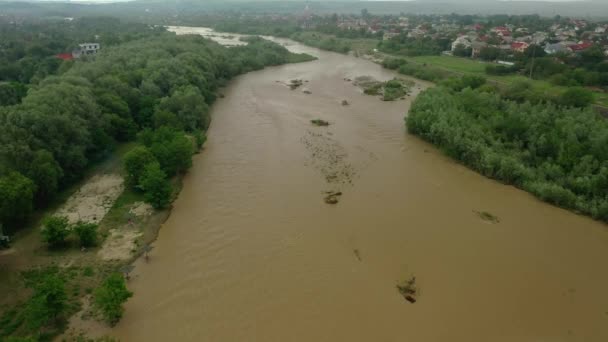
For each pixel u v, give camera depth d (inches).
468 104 2790.4
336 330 1203.9
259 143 2559.1
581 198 1849.2
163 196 1796.3
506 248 1596.9
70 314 1222.9
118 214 1766.7
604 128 2208.4
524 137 2336.4
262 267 1457.9
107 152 2315.5
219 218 1755.7
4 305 1240.2
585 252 1584.6
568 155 2048.5
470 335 1204.5
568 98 2847.0
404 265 1487.5
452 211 1838.1
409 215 1798.7
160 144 2132.1
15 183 1556.3
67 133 2010.3
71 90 2327.8
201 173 2160.4
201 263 1475.1
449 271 1464.1
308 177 2117.4
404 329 1214.9
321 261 1494.8
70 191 1945.1
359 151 2454.5
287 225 1705.2
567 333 1230.9
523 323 1258.0
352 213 1801.2
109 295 1174.3
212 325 1213.1
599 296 1374.3
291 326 1215.6
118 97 2647.6
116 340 1146.7
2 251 1480.1
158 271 1428.4
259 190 1984.5
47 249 1507.1
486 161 2142.0
